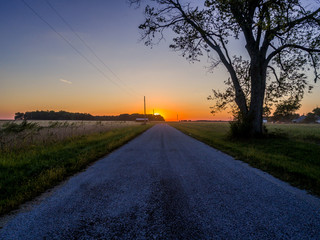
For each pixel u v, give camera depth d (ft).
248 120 36.68
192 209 8.38
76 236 6.37
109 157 21.39
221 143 32.86
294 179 12.90
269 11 26.99
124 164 17.83
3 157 18.40
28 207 8.70
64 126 40.70
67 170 15.10
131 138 44.42
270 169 15.61
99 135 44.04
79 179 13.11
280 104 41.29
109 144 29.14
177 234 6.41
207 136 47.91
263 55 37.45
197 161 19.21
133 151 25.70
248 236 6.30
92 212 8.16
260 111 37.04
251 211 8.18
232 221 7.30
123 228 6.84
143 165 17.43
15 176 12.69
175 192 10.54
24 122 28.45
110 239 6.17
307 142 30.60
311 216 7.73
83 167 16.63
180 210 8.28
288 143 28.94
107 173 14.69
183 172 14.94
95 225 7.07
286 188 11.21
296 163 16.70
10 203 8.78
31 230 6.77
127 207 8.63
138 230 6.69
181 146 30.86
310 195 10.11
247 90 41.88
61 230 6.75
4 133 24.80
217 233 6.48
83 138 37.01
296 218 7.57
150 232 6.56
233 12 30.01
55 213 8.07
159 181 12.62
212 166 17.03
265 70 37.63
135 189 11.06
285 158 19.22
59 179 12.93
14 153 20.48
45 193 10.46
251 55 37.40
